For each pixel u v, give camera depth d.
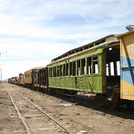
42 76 22.64
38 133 5.35
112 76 11.46
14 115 8.26
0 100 14.57
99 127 5.93
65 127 5.84
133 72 6.60
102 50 8.56
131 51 6.73
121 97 7.19
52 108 10.21
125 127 5.88
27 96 18.31
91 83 9.59
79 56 11.13
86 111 9.03
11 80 84.19
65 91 15.36
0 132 5.52
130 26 7.28
